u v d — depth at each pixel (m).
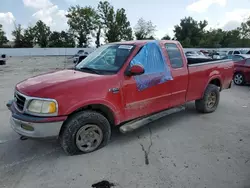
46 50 48.44
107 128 3.31
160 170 2.82
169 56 3.98
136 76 3.44
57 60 31.30
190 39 66.06
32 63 25.11
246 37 49.94
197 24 66.50
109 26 62.66
